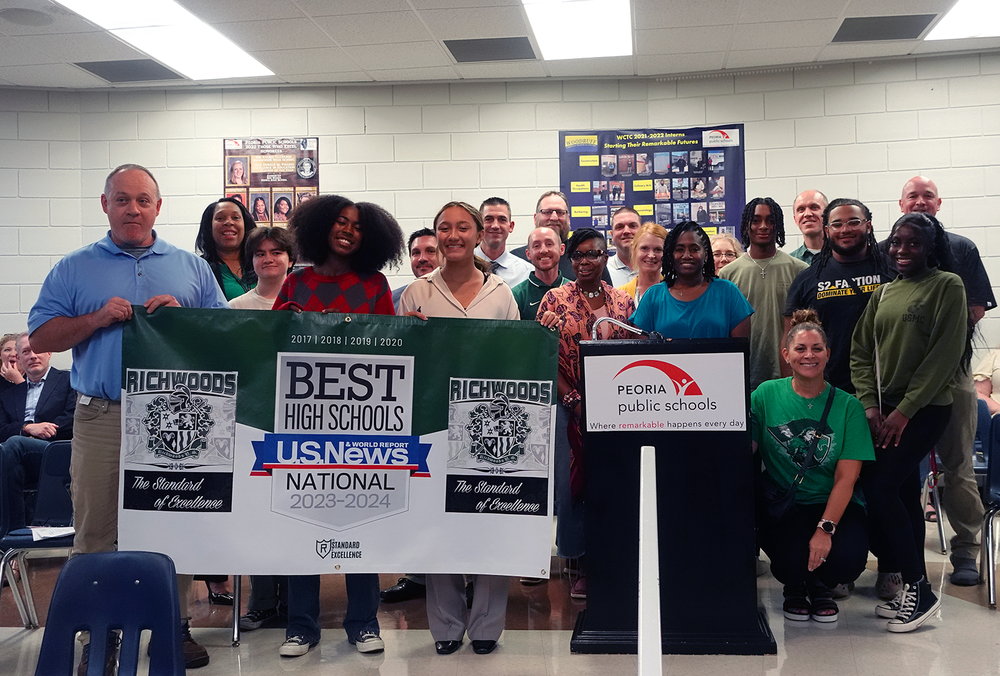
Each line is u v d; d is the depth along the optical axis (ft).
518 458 10.70
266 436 10.49
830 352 13.64
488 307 11.74
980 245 23.56
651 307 13.29
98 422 10.55
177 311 10.47
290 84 25.41
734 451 10.96
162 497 10.36
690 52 23.13
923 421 12.17
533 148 25.30
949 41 22.70
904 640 11.23
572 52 23.09
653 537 6.63
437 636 11.04
